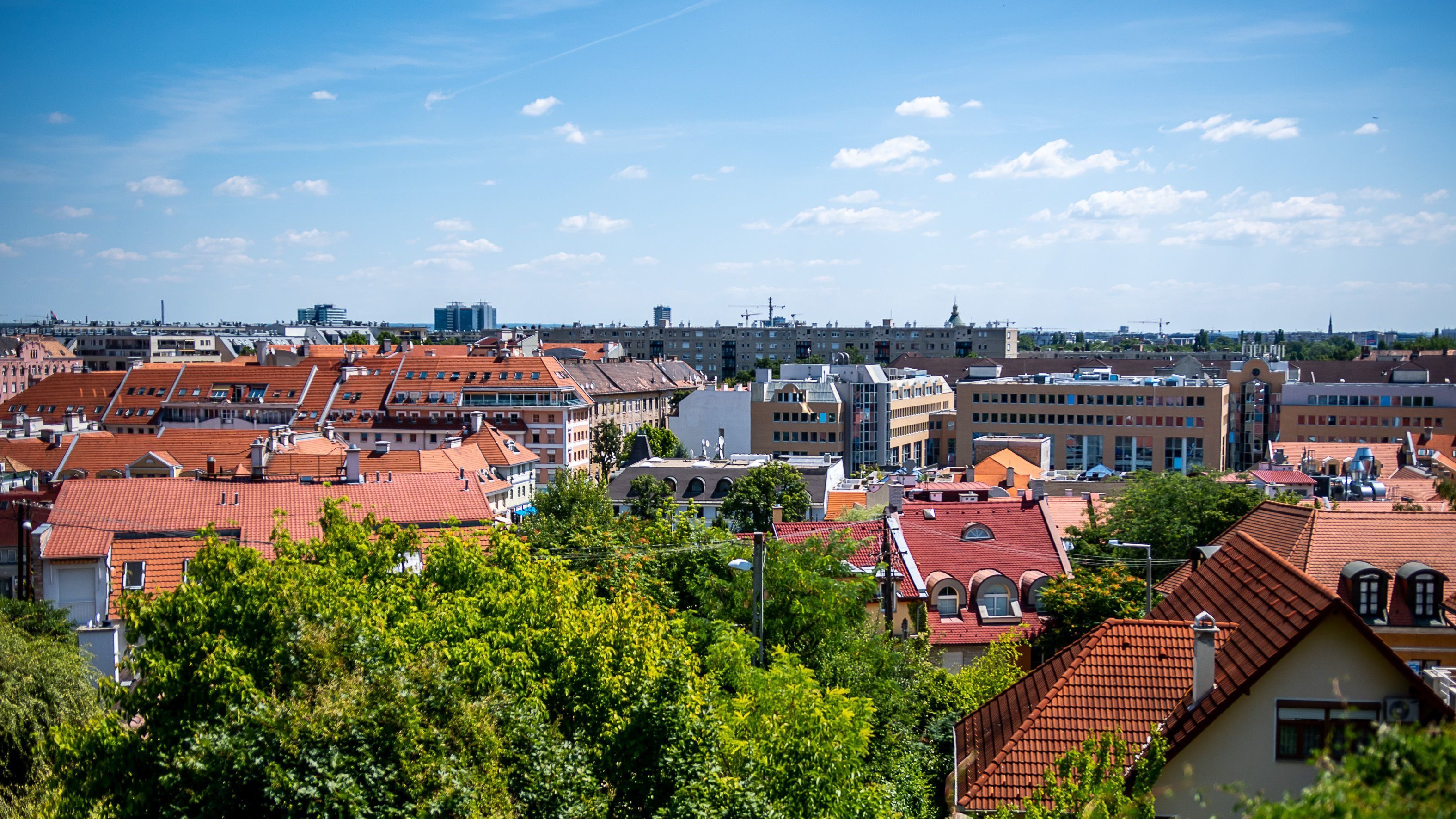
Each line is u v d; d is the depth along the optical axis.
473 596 34.16
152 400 189.62
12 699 37.41
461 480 68.75
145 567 54.59
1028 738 26.39
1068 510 87.50
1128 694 26.69
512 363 187.38
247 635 26.61
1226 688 24.73
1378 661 23.98
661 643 31.23
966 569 62.19
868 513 82.25
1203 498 68.00
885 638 45.31
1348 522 42.44
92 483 60.03
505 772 23.38
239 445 126.38
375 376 190.12
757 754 27.16
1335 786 12.95
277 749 20.94
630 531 57.03
